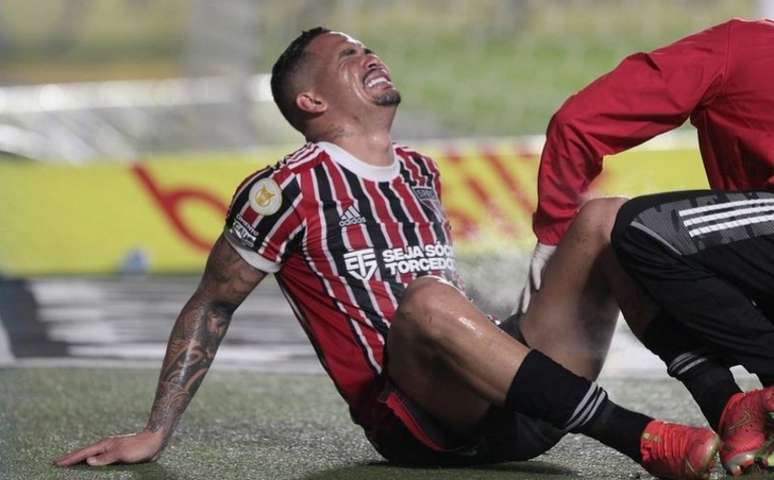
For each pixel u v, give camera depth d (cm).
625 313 1023
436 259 1059
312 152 1055
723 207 959
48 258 2253
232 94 3353
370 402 1035
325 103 1066
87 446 1110
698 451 901
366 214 1044
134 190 2261
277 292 2072
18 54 4184
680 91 973
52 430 1223
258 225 1032
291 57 1084
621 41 3597
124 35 4256
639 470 1032
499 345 939
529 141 2284
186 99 3344
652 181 2116
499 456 1034
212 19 3472
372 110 1064
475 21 3691
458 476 1017
